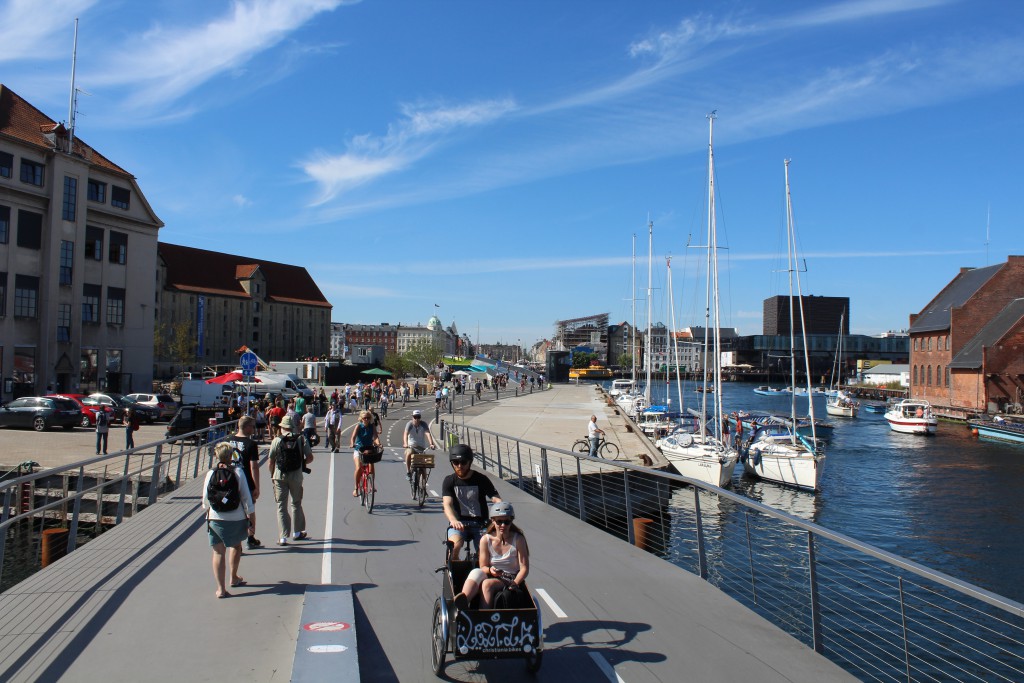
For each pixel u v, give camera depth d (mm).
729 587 16297
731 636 7457
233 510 8570
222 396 45406
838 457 47938
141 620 7680
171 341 104062
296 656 6473
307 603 8203
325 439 33438
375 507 14977
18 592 8633
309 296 147750
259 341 135000
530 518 14195
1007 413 69625
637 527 14344
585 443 31641
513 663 6746
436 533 12336
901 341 196125
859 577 18078
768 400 124375
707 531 23188
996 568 21812
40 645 6922
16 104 48594
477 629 6156
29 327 46031
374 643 7156
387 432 40188
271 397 45656
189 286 124188
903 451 51250
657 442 35469
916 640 14117
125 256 54125
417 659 6770
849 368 194625
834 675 6469
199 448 21188
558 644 7219
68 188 48406
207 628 7438
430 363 125188
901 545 24641
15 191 45125
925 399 88125
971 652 13594
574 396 81062
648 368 68062
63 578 9289
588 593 8984
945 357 82750
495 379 90688
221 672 6316
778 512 7930
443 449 29203
